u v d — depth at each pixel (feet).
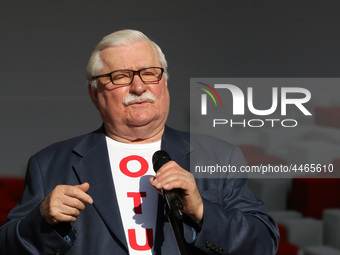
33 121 24.75
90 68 9.78
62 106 25.04
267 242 9.41
